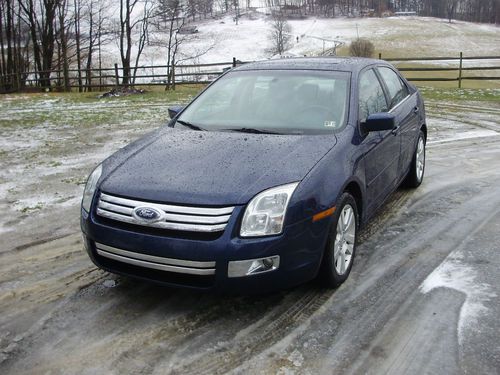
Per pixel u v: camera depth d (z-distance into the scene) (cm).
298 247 313
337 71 448
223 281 299
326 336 304
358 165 375
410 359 281
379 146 426
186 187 312
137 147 386
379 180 435
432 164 709
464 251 420
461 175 650
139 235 306
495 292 351
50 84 2772
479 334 302
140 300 349
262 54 9494
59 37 3020
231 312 332
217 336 306
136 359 285
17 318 329
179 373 273
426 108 1295
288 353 288
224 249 295
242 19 13738
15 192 600
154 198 309
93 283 376
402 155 511
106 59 5553
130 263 314
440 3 14600
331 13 14925
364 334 305
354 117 400
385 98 489
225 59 9025
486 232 460
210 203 300
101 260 336
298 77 448
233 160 339
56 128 1070
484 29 12088
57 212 530
